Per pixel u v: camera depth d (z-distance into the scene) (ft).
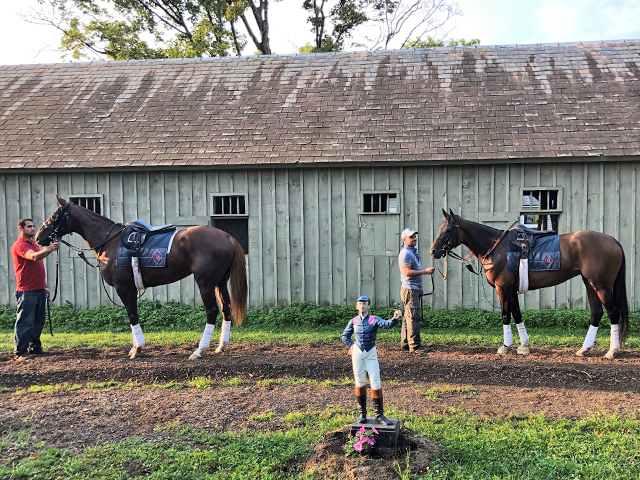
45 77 49.70
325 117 40.50
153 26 88.94
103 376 22.36
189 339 29.99
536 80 41.98
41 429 16.24
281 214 37.76
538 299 35.76
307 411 17.47
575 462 13.29
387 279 36.91
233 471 13.30
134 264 25.29
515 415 16.89
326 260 37.45
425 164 35.73
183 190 38.42
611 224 34.83
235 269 25.64
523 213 35.68
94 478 12.89
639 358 24.16
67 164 37.88
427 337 29.78
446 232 26.32
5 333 33.12
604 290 23.99
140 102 44.68
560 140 35.17
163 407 18.12
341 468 12.95
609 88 39.78
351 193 37.09
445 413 17.25
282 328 34.27
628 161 34.42
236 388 20.51
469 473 12.80
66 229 26.81
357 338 14.30
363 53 49.47
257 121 40.93
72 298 39.27
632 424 15.96
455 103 40.24
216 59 50.88
